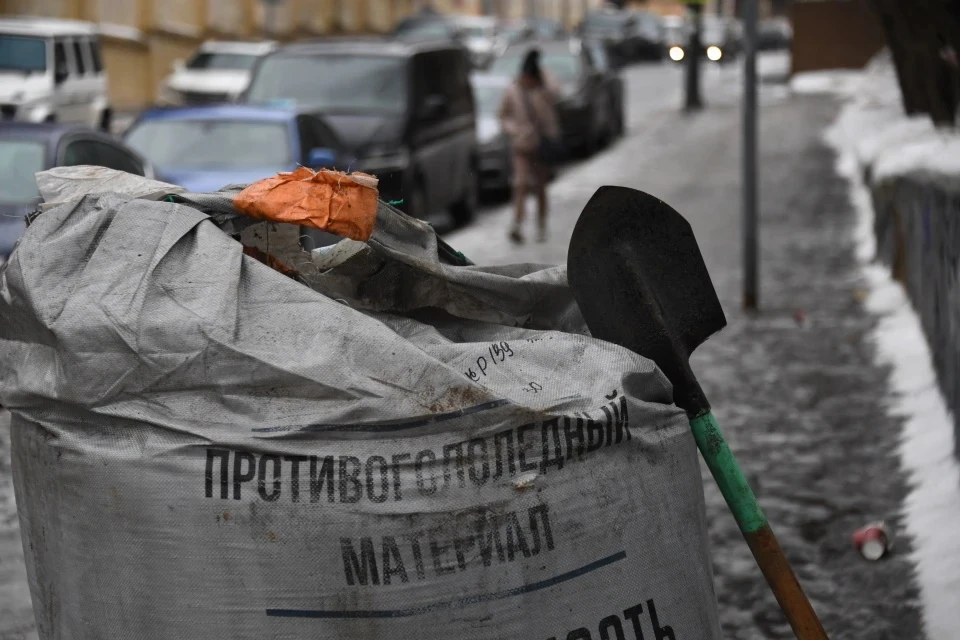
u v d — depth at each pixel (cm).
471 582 255
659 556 274
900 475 583
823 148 2139
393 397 255
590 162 2198
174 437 257
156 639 260
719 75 4469
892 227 1020
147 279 264
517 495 258
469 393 257
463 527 254
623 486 269
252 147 1202
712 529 530
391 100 1451
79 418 266
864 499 555
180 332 258
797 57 3550
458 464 255
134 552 259
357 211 281
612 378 274
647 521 273
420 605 253
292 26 4047
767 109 3017
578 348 278
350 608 253
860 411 691
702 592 285
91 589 265
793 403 714
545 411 262
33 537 283
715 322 311
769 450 630
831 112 2819
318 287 304
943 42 1070
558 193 1834
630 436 271
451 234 1505
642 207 306
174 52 3303
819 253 1208
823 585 473
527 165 1380
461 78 1678
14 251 278
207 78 2595
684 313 307
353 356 258
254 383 257
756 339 878
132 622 261
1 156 966
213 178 1141
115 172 302
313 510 252
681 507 282
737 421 682
